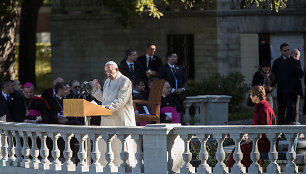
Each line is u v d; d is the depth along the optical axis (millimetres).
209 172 19406
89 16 60156
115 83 22641
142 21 55719
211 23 56938
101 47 58812
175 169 19641
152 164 19344
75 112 20344
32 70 60719
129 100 23031
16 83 30172
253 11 55875
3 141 23859
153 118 27922
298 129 18438
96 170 20547
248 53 57250
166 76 31141
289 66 30875
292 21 55625
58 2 61062
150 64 33500
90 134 20500
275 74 31484
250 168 19094
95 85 23828
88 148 21484
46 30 88750
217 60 57750
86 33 60250
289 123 30938
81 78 60000
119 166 20328
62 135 21344
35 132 22406
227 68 57625
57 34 61469
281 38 56469
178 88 31188
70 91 30609
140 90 29375
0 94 28641
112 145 22234
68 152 21375
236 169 19109
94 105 20750
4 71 43375
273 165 18969
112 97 22609
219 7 56375
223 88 46750
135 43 57531
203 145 19219
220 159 19125
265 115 20953
